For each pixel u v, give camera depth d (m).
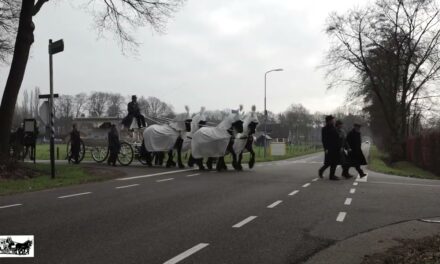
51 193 11.83
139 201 10.40
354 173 20.11
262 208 9.54
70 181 14.19
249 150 19.67
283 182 14.57
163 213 8.90
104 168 18.22
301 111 118.19
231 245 6.50
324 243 6.73
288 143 100.00
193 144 18.64
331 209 9.55
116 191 12.15
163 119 22.52
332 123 15.77
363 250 6.39
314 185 13.84
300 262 5.79
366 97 48.28
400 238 7.12
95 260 5.73
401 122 44.47
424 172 33.91
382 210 9.53
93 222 8.02
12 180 14.10
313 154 61.84
